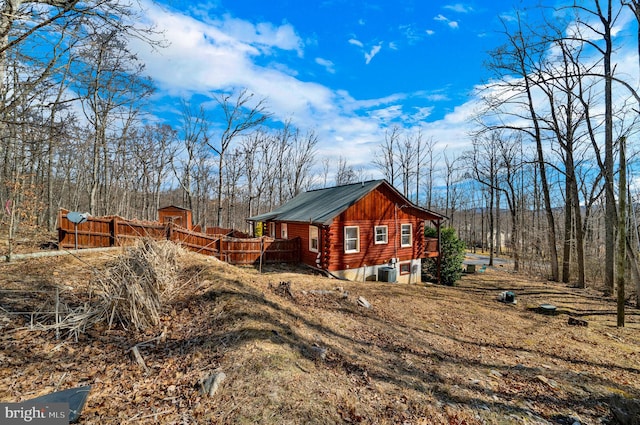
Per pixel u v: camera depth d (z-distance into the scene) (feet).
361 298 31.71
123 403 11.75
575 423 14.30
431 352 21.47
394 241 57.16
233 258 50.37
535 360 21.68
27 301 19.92
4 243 38.24
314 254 51.85
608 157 44.37
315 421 11.43
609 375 20.06
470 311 33.86
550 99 56.44
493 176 94.84
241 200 160.04
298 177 130.11
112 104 68.18
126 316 18.61
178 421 10.82
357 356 18.92
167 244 27.48
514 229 84.33
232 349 16.01
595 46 44.37
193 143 103.76
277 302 25.95
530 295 46.80
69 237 39.24
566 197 60.54
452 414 13.85
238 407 11.65
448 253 61.67
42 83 27.58
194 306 22.12
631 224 43.50
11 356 14.11
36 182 67.00
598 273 68.08
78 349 15.64
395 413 13.23
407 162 135.13
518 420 14.12
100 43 24.49
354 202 50.34
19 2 19.57
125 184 108.99
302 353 17.11
